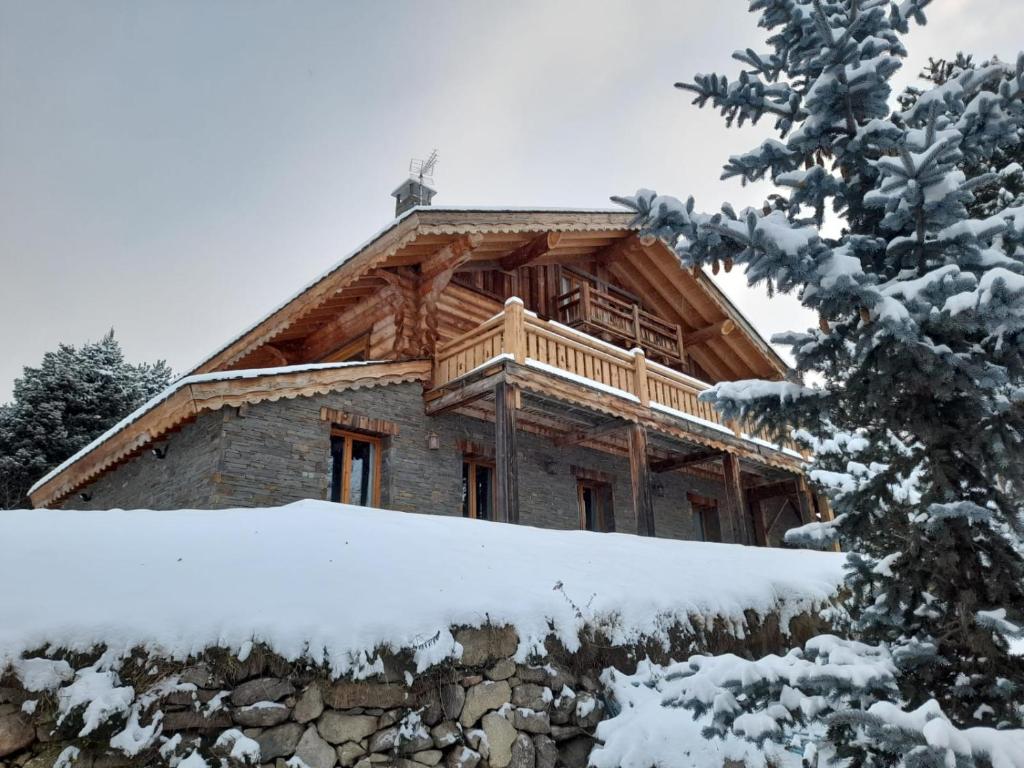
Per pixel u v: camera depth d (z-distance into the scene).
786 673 3.25
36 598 3.11
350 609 3.76
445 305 11.79
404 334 10.91
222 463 8.15
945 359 3.27
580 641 4.68
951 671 3.35
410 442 10.27
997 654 3.20
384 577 4.21
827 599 6.89
